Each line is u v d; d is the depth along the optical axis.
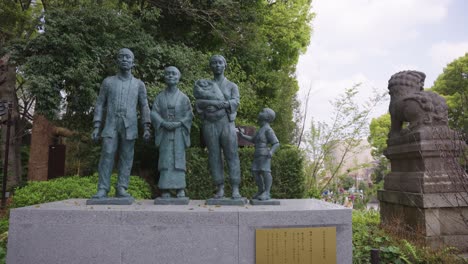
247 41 12.13
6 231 6.43
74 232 4.14
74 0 10.23
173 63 9.40
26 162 16.67
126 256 4.11
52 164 13.99
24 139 17.88
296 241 4.14
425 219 6.18
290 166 8.82
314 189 9.12
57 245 4.12
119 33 9.26
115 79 5.09
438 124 6.78
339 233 4.21
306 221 4.20
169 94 5.09
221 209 4.33
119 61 5.06
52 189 7.14
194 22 11.42
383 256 5.11
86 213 4.17
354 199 9.59
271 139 4.98
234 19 11.53
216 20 11.61
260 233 4.12
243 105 10.82
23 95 14.68
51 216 4.17
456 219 6.23
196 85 5.08
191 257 4.11
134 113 5.02
